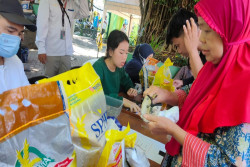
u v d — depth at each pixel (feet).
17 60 3.96
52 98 1.61
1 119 1.35
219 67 2.26
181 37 4.09
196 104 2.58
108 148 2.07
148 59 5.65
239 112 1.91
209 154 2.14
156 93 3.37
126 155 2.51
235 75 2.11
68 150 1.67
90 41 31.71
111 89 5.34
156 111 2.94
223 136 2.11
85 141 1.93
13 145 1.38
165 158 3.04
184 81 6.52
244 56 2.13
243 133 1.90
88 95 2.06
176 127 2.35
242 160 1.88
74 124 1.87
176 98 3.60
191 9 8.70
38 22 8.53
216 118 2.08
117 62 4.95
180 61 7.87
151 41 9.45
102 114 2.21
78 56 21.98
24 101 1.47
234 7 2.01
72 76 2.06
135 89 6.02
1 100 1.40
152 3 9.27
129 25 25.00
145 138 3.76
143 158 2.60
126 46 4.86
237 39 2.13
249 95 1.91
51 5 8.61
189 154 2.24
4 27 3.11
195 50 3.66
